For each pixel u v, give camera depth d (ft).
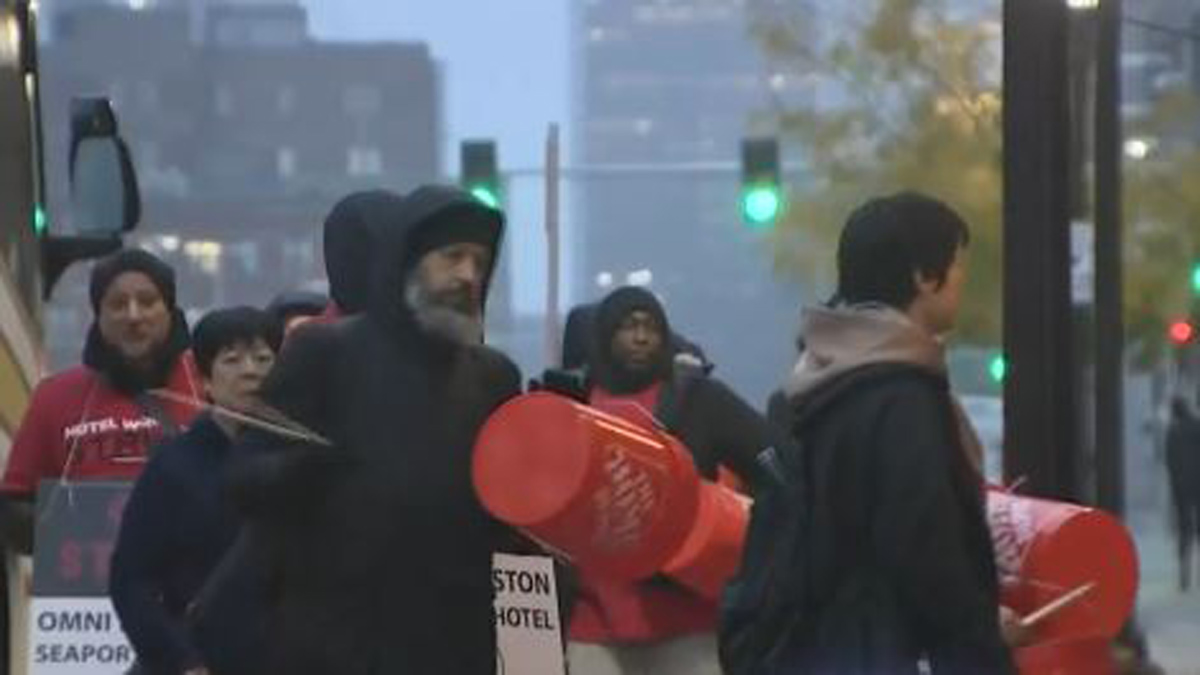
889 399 36.81
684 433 59.26
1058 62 71.82
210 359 49.83
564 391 49.55
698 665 57.36
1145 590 135.44
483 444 40.63
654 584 57.11
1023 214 71.97
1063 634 41.45
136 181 74.54
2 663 60.49
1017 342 72.13
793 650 37.86
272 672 39.50
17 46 63.87
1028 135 72.02
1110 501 94.48
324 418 39.55
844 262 38.45
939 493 36.19
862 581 37.14
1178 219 200.95
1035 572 41.37
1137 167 204.64
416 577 39.52
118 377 58.49
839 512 37.17
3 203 60.44
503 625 48.52
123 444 58.18
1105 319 97.91
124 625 48.08
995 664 36.47
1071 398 71.97
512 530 44.11
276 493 39.09
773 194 217.56
